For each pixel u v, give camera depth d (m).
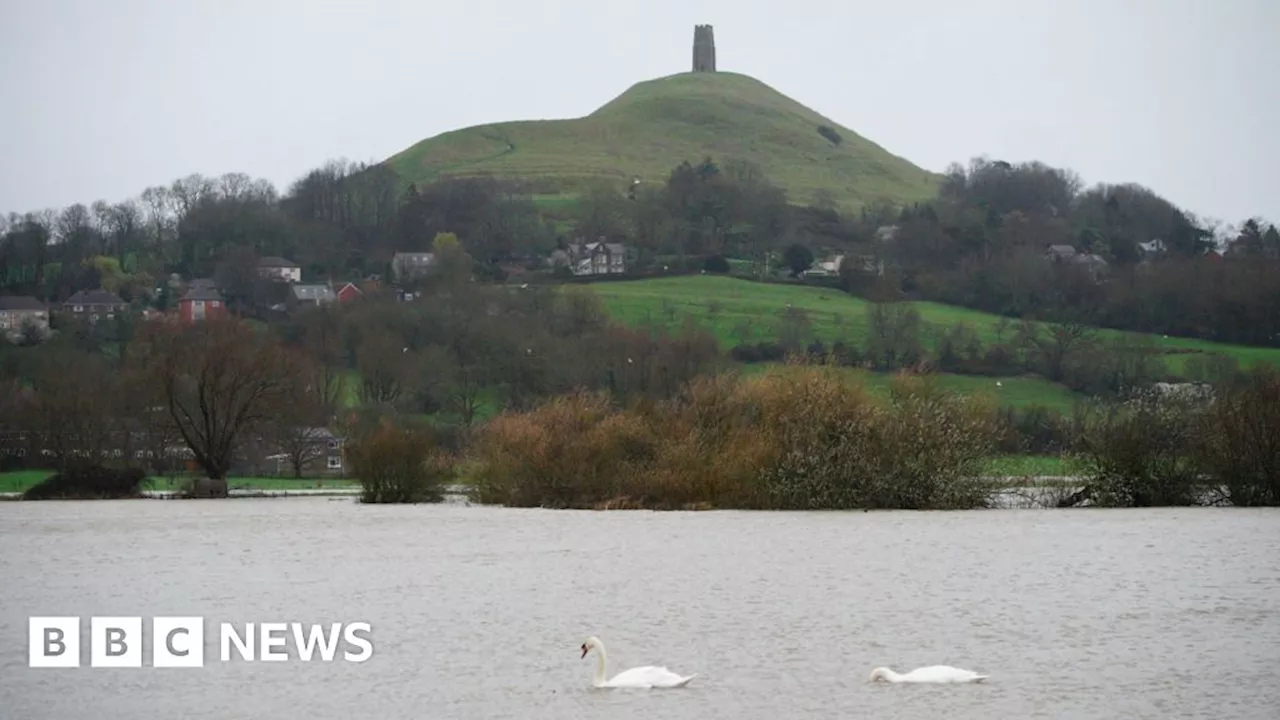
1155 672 68.31
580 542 114.75
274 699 65.12
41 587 95.19
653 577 95.81
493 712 62.41
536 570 99.75
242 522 137.50
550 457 148.88
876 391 149.75
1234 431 139.00
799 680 67.06
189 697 65.69
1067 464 143.38
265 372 186.88
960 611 83.00
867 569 98.44
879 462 138.12
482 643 75.50
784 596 88.19
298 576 98.75
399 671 69.69
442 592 91.00
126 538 123.31
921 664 70.25
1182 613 82.12
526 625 80.00
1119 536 115.06
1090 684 66.12
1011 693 64.56
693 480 142.00
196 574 100.38
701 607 84.69
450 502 158.88
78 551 114.06
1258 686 65.75
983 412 143.12
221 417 188.25
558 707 62.84
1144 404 144.38
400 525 131.38
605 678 66.19
